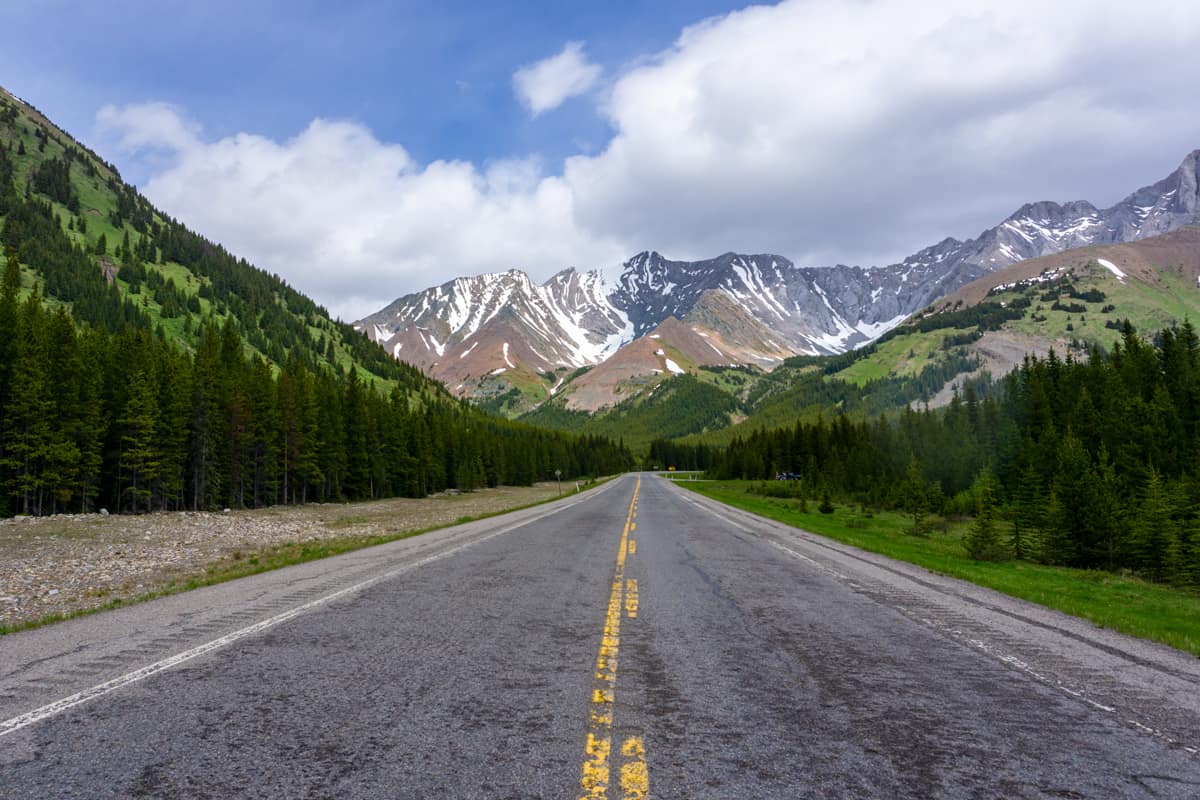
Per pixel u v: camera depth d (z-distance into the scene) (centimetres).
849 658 619
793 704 482
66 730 412
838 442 10719
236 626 716
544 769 361
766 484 8769
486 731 417
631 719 443
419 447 8638
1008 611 901
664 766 367
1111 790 351
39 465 4425
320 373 7712
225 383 5894
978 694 516
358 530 2919
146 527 3288
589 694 495
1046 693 523
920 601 950
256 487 6019
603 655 609
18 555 2111
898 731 432
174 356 5531
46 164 19138
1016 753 399
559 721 437
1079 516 2755
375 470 7638
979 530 2377
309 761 369
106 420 4881
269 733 410
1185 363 5678
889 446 8369
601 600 898
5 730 411
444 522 2784
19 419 4353
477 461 10619
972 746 409
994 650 663
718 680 538
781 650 643
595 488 7456
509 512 3331
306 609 814
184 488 5656
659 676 546
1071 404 6150
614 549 1562
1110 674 587
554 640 665
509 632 698
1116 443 4656
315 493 7400
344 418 7450
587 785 341
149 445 4962
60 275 13200
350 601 873
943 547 2677
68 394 4534
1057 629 787
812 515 4147
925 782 354
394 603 858
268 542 2514
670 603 886
